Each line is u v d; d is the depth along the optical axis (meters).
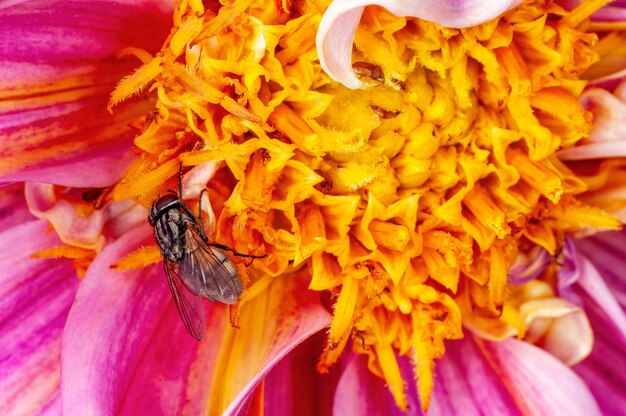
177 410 0.10
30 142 0.10
